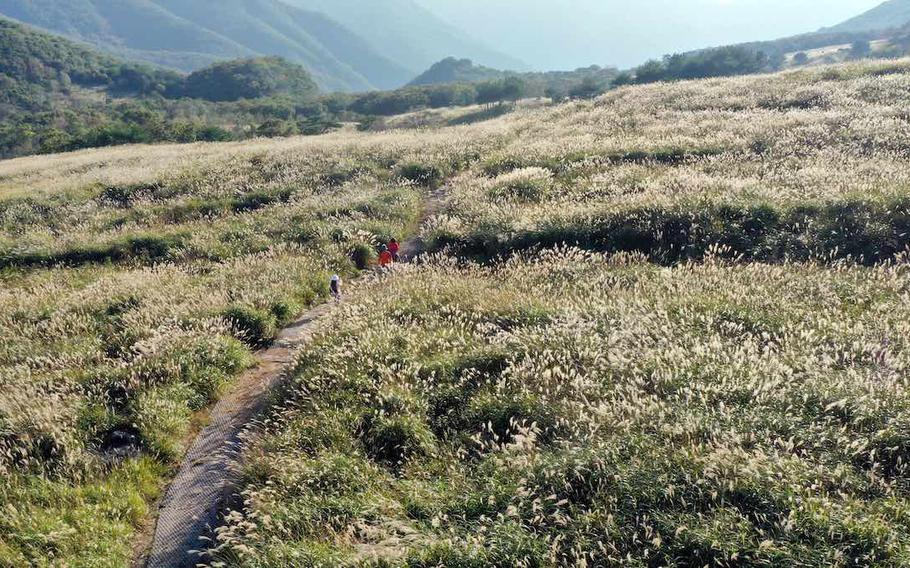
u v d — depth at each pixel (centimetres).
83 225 2194
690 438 663
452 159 2681
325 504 677
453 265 1483
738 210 1398
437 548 580
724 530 540
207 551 632
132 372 1012
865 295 967
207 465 840
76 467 812
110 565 663
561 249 1455
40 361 1118
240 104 14000
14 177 3466
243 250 1806
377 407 843
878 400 651
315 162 2820
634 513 586
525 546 561
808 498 545
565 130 2892
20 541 686
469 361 913
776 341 876
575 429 714
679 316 966
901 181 1405
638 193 1659
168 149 4200
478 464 706
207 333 1173
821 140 1958
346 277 1616
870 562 491
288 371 1041
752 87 3272
